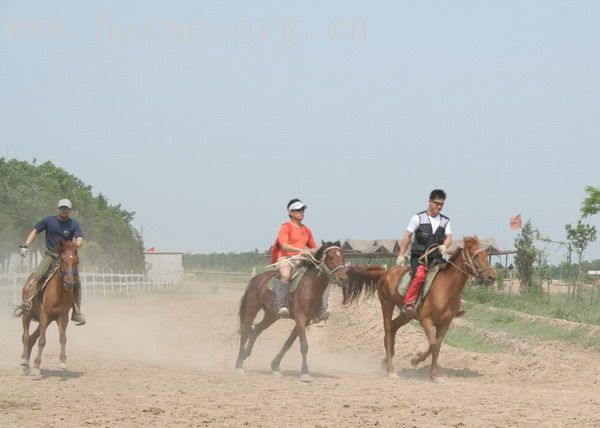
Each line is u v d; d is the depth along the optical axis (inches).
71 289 558.9
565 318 976.3
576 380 571.2
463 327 903.7
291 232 585.0
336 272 557.6
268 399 462.3
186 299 1716.3
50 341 840.9
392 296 601.0
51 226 571.2
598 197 1467.8
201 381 543.5
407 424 387.2
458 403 450.9
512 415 410.6
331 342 834.8
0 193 2153.1
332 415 411.2
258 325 615.5
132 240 3218.5
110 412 416.5
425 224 586.9
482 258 560.4
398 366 676.1
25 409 425.7
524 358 656.4
